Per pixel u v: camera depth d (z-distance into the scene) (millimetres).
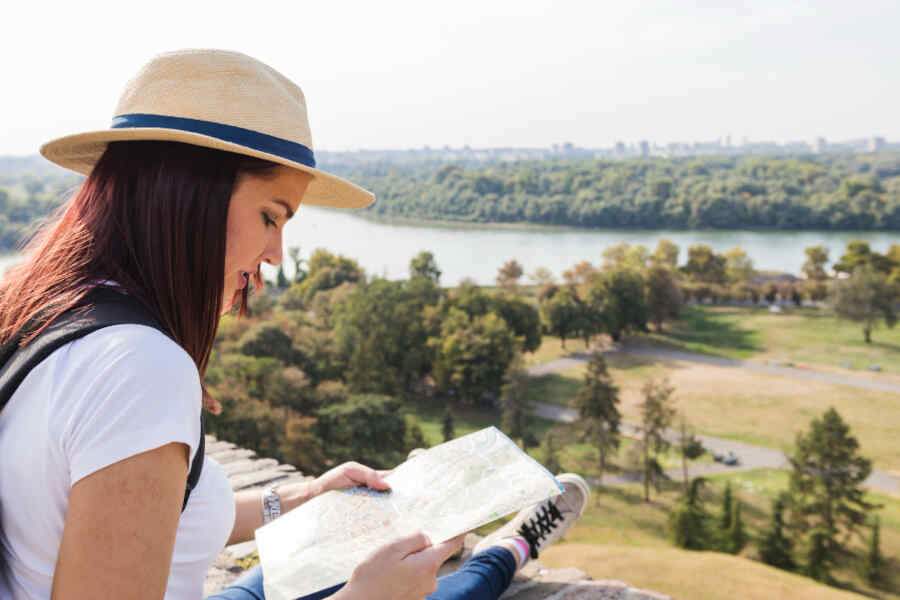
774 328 98875
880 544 45219
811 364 83562
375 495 1809
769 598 16766
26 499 903
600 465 58312
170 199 997
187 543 1232
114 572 844
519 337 83375
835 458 43062
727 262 118562
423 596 1248
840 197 191500
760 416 68750
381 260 159625
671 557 19969
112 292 971
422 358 76750
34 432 883
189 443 921
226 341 73312
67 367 888
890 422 66000
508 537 2152
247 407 51938
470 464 1838
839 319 101188
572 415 70250
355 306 80312
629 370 84125
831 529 42344
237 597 1592
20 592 954
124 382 873
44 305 950
